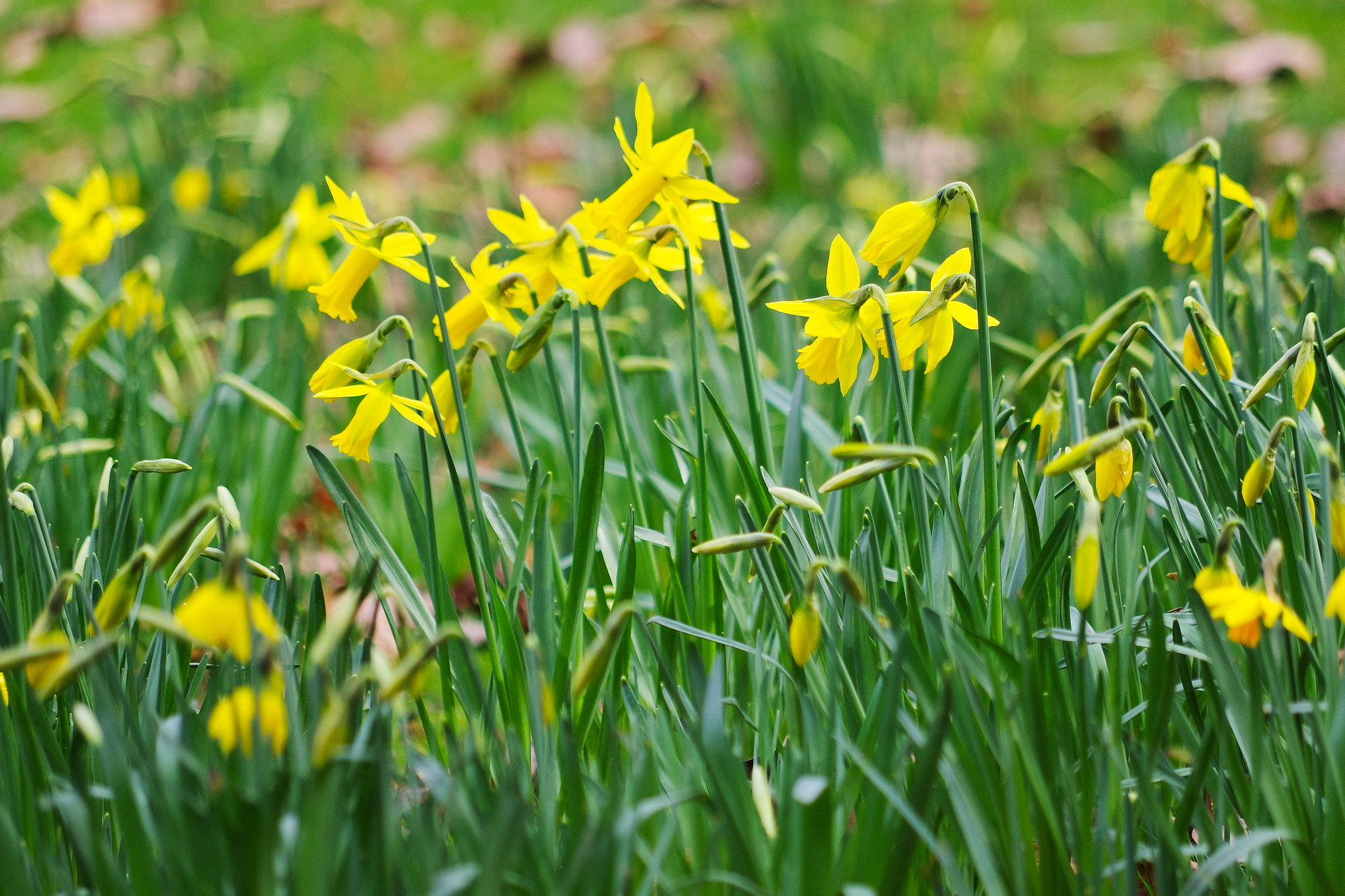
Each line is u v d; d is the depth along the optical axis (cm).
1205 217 304
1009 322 354
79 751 280
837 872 282
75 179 533
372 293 385
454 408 297
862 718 288
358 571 295
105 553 296
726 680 296
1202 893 282
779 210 487
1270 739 287
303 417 324
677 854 286
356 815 283
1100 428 307
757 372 301
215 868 279
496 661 293
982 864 282
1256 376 306
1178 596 298
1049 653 286
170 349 365
